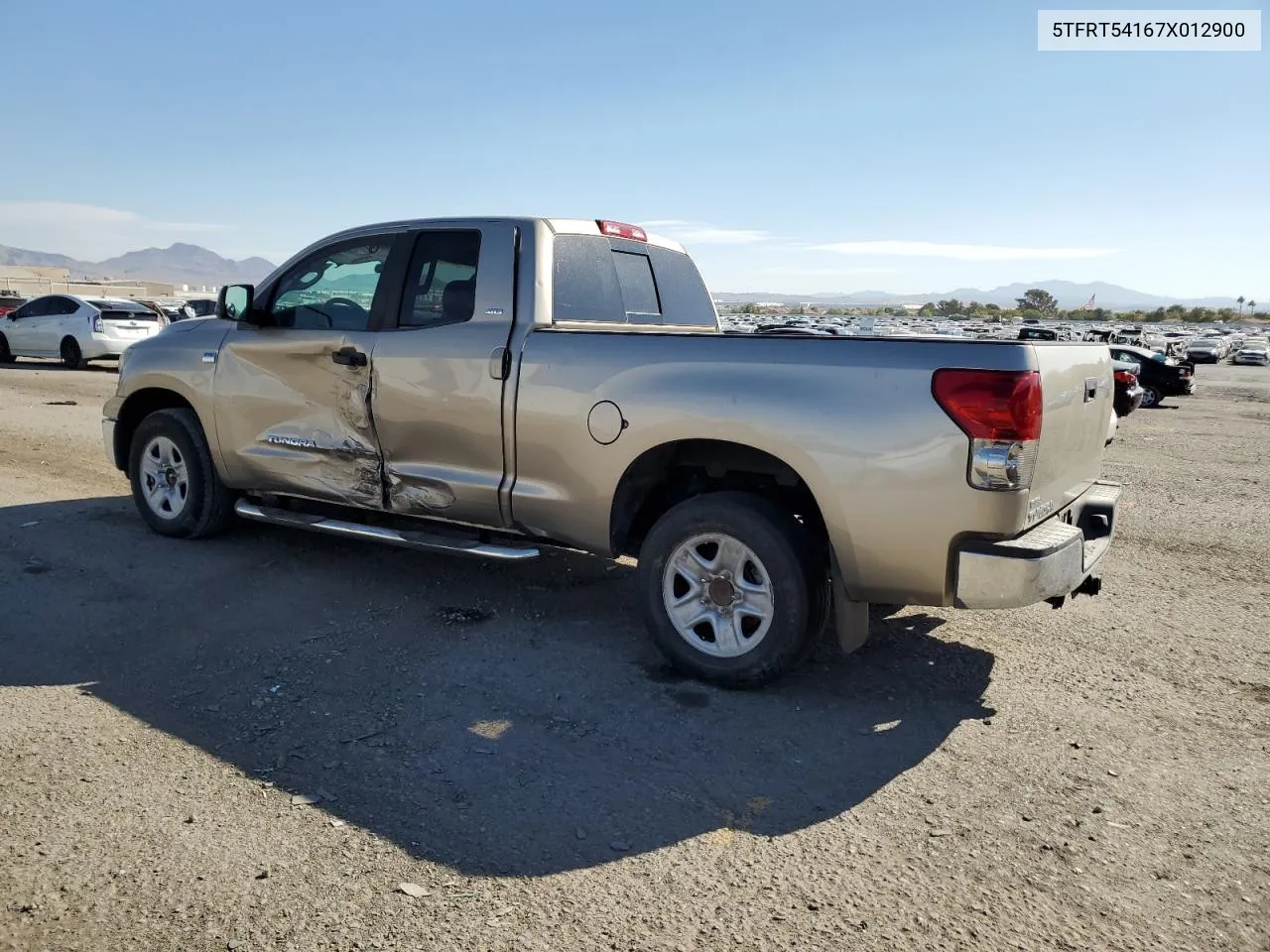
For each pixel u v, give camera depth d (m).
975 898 2.69
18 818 2.96
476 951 2.41
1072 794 3.29
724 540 4.07
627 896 2.66
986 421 3.50
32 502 7.22
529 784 3.28
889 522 3.69
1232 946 2.51
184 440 5.97
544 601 5.21
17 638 4.48
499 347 4.55
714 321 6.34
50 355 20.72
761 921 2.56
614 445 4.23
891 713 3.94
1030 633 4.98
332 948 2.41
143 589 5.21
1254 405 26.23
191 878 2.69
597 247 5.15
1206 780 3.42
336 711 3.81
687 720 3.82
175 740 3.53
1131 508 8.76
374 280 5.09
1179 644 4.86
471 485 4.70
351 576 5.54
